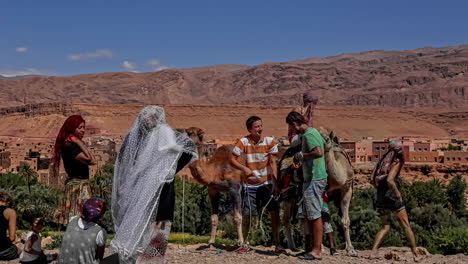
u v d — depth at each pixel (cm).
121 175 663
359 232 2636
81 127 763
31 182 4397
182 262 872
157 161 636
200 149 959
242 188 965
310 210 892
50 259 871
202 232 3169
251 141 958
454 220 3581
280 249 976
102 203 683
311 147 870
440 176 9119
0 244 848
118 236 624
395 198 975
